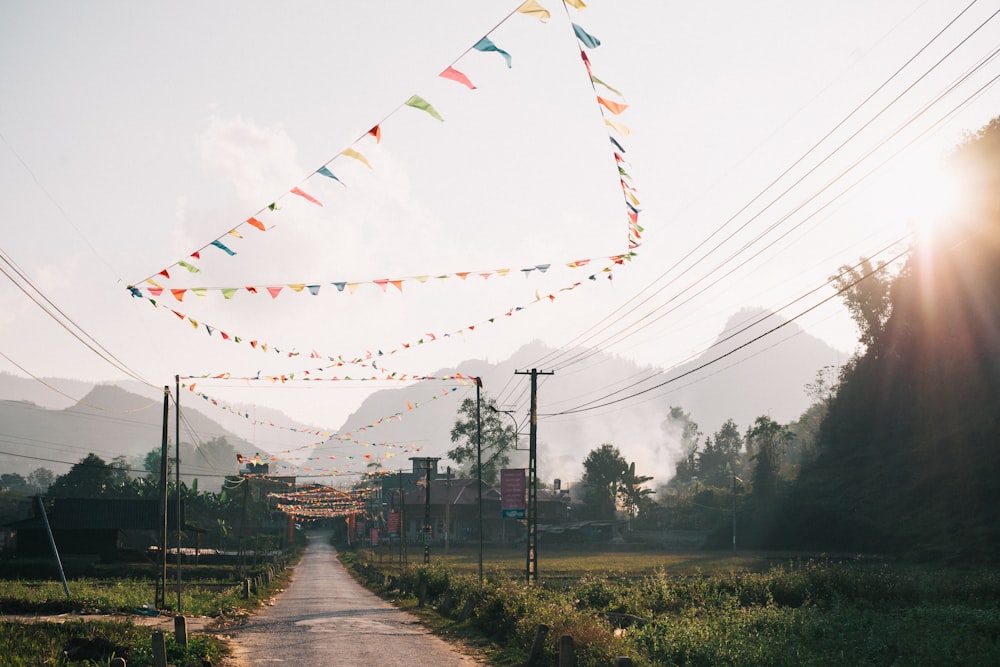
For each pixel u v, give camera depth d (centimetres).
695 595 3197
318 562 9906
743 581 3359
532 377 4478
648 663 1747
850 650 1878
